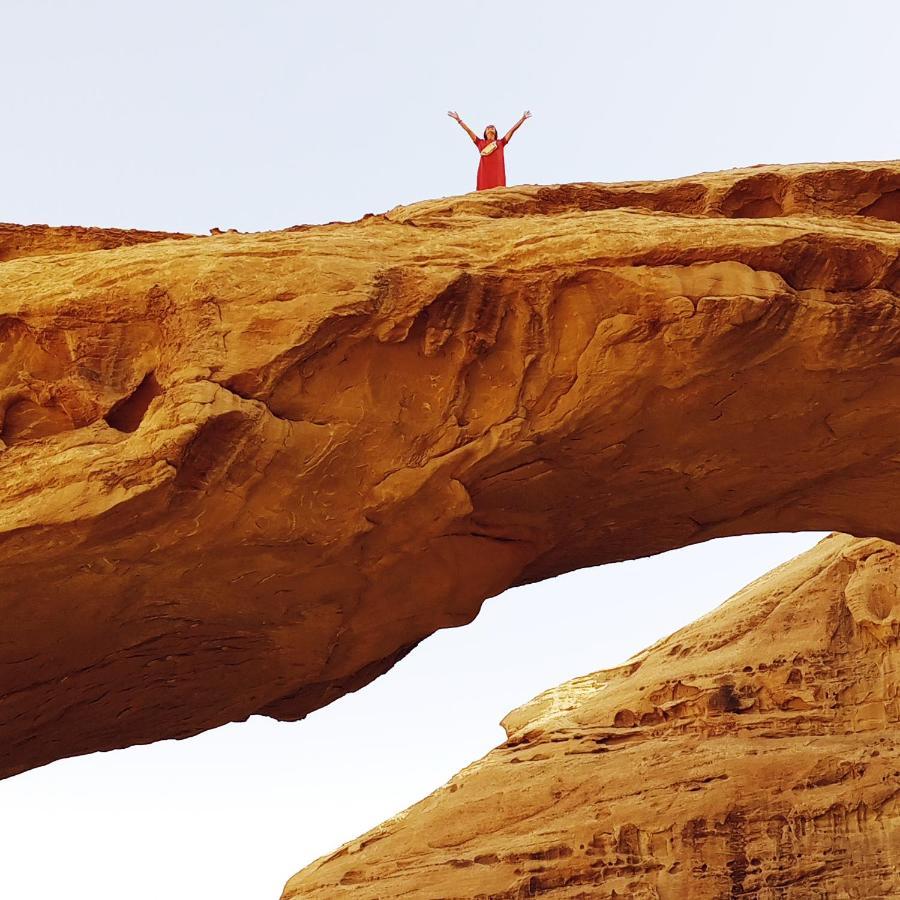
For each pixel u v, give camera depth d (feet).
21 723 43.93
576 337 40.55
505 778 82.64
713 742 78.02
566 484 43.65
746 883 71.72
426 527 42.04
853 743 74.28
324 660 46.01
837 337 40.63
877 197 45.11
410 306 39.52
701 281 39.70
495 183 56.65
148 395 39.11
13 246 44.06
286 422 38.93
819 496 47.65
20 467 37.55
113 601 39.99
